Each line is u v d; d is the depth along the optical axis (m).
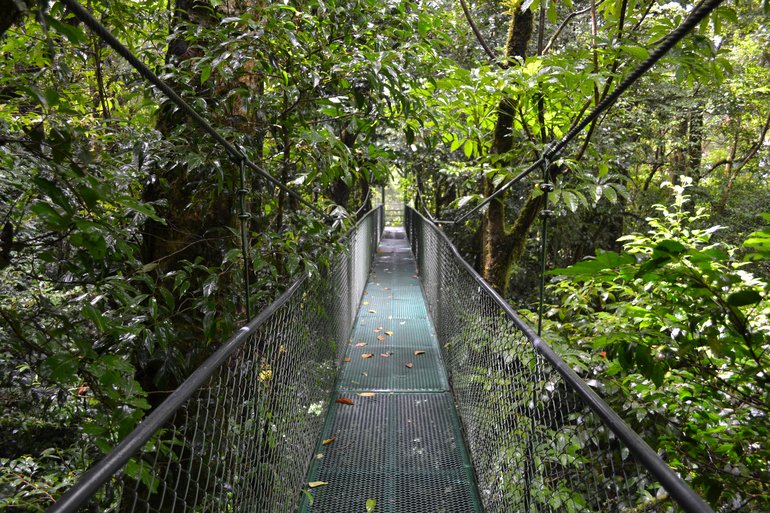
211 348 2.11
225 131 2.12
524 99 3.51
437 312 4.98
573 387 1.23
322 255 2.68
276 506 1.96
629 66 2.63
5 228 1.32
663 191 10.06
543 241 1.95
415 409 3.52
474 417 2.75
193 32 2.24
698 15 1.07
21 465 2.28
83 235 1.23
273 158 2.75
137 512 1.44
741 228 9.35
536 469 1.65
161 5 2.62
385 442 3.07
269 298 2.50
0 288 1.76
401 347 4.85
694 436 2.00
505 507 2.01
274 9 2.20
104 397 1.35
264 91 2.85
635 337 1.90
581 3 7.71
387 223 27.97
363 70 2.48
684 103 8.91
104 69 3.05
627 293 2.36
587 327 2.65
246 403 1.65
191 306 2.04
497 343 2.25
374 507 2.48
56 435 2.78
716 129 11.46
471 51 7.14
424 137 3.33
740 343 1.71
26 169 1.47
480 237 7.81
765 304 1.90
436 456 2.92
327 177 2.60
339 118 2.97
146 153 1.82
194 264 1.88
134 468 1.01
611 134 6.74
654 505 1.32
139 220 1.74
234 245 2.23
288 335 2.18
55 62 2.04
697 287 1.59
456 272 3.58
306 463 2.64
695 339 1.83
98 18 2.72
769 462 1.83
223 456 1.43
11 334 1.39
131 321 1.65
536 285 8.78
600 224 9.08
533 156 3.96
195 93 2.12
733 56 8.73
